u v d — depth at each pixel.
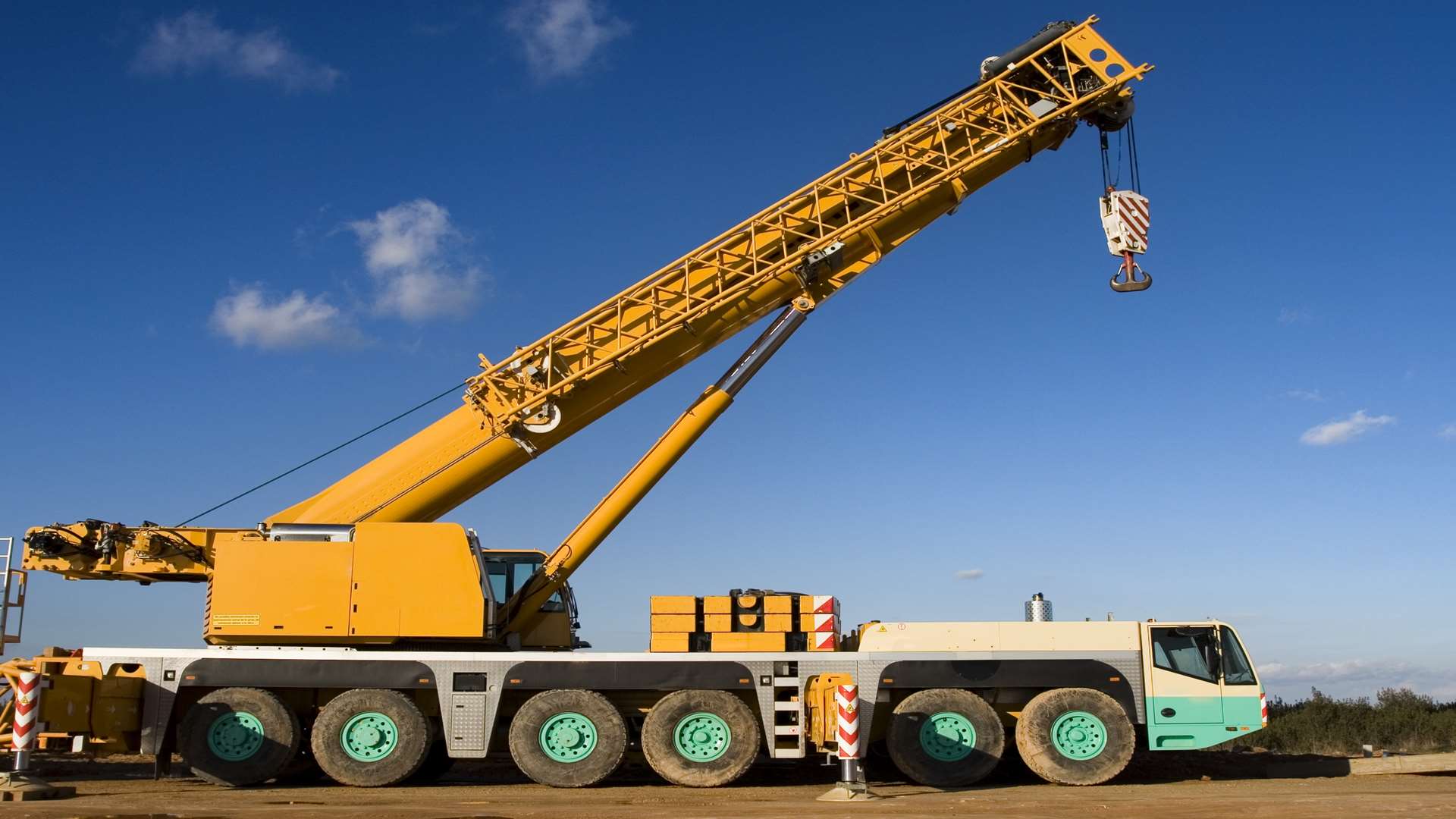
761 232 16.47
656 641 16.09
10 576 15.58
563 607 16.97
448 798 13.69
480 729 15.09
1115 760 15.25
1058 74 16.92
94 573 15.82
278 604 15.06
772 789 15.04
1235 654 15.88
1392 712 24.61
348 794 14.19
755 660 15.54
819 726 15.34
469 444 15.95
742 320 16.45
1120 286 16.62
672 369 16.39
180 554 15.82
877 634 15.78
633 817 11.41
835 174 16.61
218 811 11.66
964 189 16.78
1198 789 14.87
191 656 15.23
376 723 15.12
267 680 15.16
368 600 15.16
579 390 15.99
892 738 15.34
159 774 15.72
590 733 15.14
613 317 16.22
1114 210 16.69
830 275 16.48
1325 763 17.77
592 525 16.34
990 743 15.23
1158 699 15.66
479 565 15.72
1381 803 12.52
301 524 15.63
